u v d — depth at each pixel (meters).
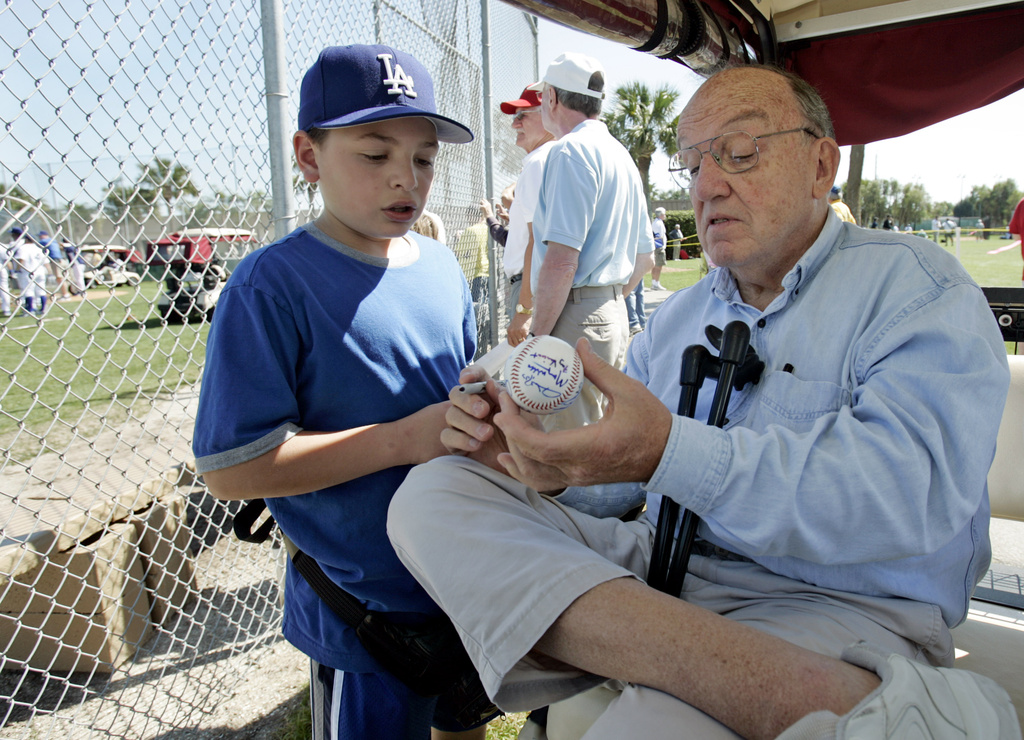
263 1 1.83
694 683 0.83
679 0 1.91
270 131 1.89
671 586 1.12
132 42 1.67
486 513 1.04
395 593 1.27
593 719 1.17
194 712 1.94
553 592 0.91
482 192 4.61
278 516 1.26
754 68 1.25
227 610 2.47
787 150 1.20
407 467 1.29
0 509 2.29
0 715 1.91
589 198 2.46
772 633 1.03
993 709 0.77
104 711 1.94
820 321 1.21
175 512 2.46
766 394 1.22
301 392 1.21
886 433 0.98
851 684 0.78
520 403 1.09
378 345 1.24
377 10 2.71
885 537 0.95
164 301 10.77
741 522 0.98
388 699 1.33
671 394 1.46
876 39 2.45
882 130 2.60
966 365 1.01
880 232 1.26
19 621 1.79
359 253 1.28
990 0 2.15
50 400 5.65
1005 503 1.63
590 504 1.49
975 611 1.69
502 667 0.92
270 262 1.17
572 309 2.72
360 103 1.15
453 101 3.93
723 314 1.42
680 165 1.37
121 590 2.00
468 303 1.58
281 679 2.10
